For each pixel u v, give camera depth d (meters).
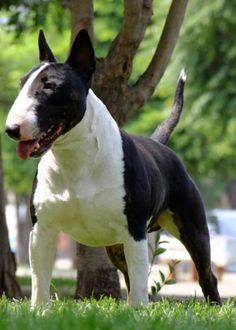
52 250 9.47
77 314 8.14
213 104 26.81
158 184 9.91
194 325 7.90
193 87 26.83
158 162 10.17
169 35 12.66
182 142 30.00
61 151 9.06
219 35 25.97
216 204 52.84
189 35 25.84
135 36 12.30
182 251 28.70
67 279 22.86
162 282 11.40
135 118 30.00
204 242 10.83
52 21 19.50
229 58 26.30
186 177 10.66
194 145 30.31
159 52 12.70
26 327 7.44
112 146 9.21
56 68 8.80
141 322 7.85
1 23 20.81
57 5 18.70
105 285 12.45
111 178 9.17
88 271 12.46
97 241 9.58
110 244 9.64
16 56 31.28
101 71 12.40
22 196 45.97
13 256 15.23
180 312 8.77
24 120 8.43
